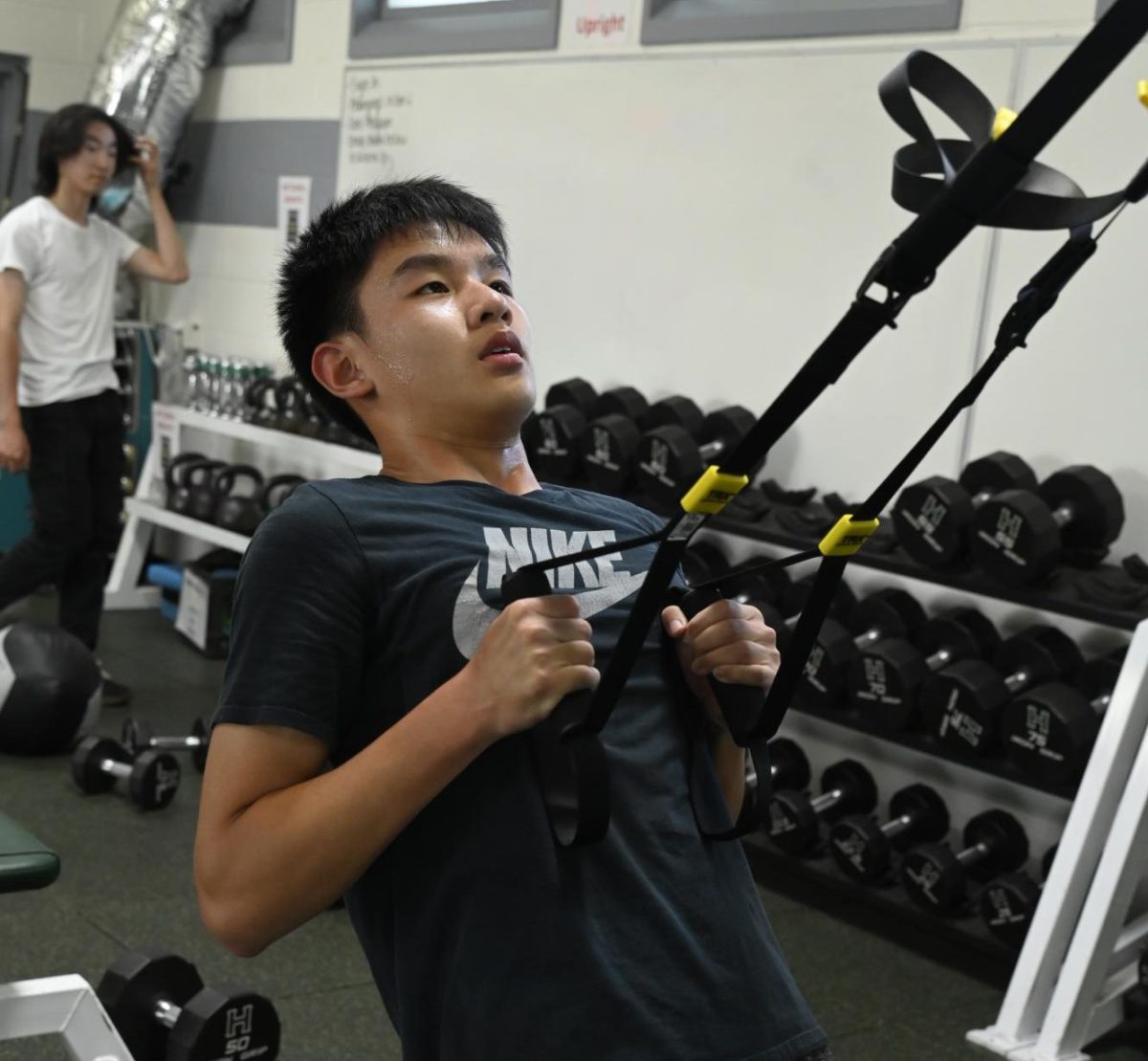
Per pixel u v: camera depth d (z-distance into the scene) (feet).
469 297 3.66
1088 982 7.88
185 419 16.02
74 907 9.02
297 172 16.12
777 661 3.54
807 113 10.98
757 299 11.46
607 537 3.70
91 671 11.95
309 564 3.28
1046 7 9.51
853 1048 7.94
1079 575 9.04
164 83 16.63
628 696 3.45
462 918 3.20
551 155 13.12
